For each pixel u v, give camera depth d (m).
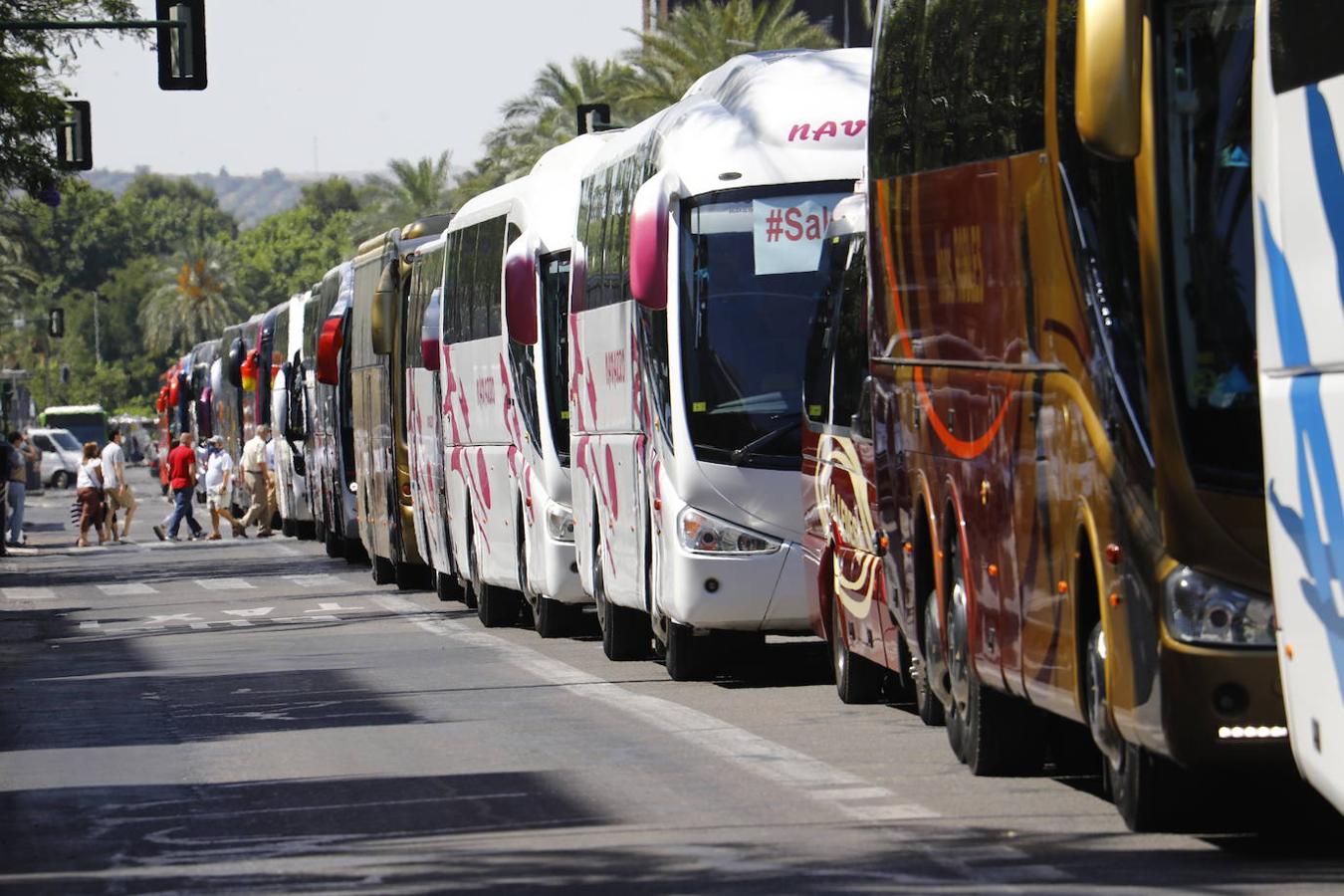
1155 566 22.25
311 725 39.84
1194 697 21.92
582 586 53.50
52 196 98.00
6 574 102.81
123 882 24.38
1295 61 19.72
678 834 26.00
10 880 24.81
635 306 46.53
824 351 41.00
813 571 41.09
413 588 81.81
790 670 46.84
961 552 29.95
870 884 22.31
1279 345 20.22
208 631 66.56
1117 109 21.31
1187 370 22.14
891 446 34.34
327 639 60.97
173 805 30.41
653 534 45.44
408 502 79.06
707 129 44.38
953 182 29.88
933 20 31.36
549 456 55.72
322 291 107.19
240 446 153.25
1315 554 19.42
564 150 59.31
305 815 28.91
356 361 90.38
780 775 30.81
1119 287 22.83
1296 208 19.73
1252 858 23.08
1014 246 26.56
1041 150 25.30
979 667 29.30
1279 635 20.64
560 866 24.06
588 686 44.81
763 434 43.00
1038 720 29.78
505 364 58.47
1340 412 18.72
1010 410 26.95
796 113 44.12
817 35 159.25
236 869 24.94
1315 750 19.73
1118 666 23.16
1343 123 18.61
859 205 39.81
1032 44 25.80
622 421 48.22
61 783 33.38
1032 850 24.00
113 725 41.47
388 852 25.64
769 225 43.53
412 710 41.56
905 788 29.14
